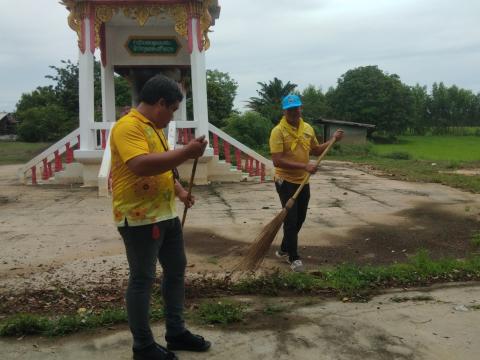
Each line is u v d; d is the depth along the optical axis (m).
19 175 12.61
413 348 3.38
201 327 3.71
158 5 11.74
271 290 4.41
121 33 13.47
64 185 12.17
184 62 13.62
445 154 34.12
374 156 27.66
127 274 4.89
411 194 10.41
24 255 5.60
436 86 83.19
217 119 36.12
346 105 63.81
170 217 3.16
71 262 5.31
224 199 9.83
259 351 3.33
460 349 3.36
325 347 3.39
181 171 12.20
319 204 9.12
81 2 11.54
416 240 6.38
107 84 13.70
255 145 28.62
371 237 6.52
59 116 41.38
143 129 2.97
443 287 4.59
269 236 4.31
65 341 3.46
